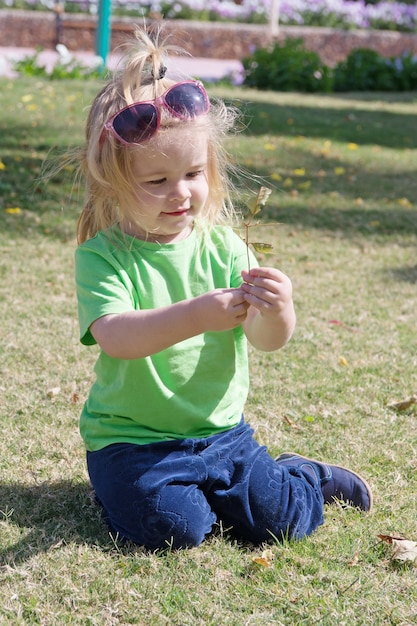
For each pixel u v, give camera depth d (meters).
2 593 2.22
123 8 21.28
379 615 2.16
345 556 2.42
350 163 8.72
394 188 7.77
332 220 6.52
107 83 2.47
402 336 4.29
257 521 2.46
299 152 9.00
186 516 2.38
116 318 2.31
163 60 2.46
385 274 5.30
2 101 10.35
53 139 8.43
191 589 2.25
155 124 2.23
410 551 2.41
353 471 2.90
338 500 2.72
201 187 2.36
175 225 2.38
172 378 2.45
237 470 2.50
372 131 10.74
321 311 4.59
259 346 2.45
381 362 3.95
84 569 2.32
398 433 3.24
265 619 2.13
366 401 3.54
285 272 5.23
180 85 2.29
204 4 22.03
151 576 2.30
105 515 2.60
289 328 2.35
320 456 3.04
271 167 8.22
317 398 3.54
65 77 13.27
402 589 2.28
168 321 2.24
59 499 2.71
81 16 20.12
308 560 2.38
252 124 10.29
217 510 2.50
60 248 5.49
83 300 2.40
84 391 3.53
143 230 2.48
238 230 2.75
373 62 16.48
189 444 2.46
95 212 2.55
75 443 3.09
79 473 2.88
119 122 2.26
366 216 6.69
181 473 2.41
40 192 6.66
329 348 4.09
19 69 13.80
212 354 2.48
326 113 11.98
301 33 21.38
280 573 2.32
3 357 3.79
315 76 15.48
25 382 3.57
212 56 20.92
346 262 5.52
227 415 2.54
